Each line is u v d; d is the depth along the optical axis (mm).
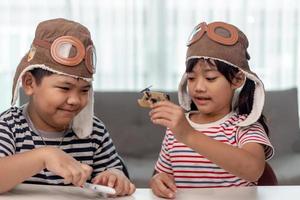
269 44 3283
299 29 3275
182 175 1291
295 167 2559
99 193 982
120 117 2855
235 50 1209
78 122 1212
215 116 1299
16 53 3232
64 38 1002
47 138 1188
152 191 1024
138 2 3271
